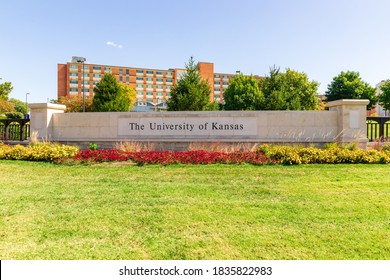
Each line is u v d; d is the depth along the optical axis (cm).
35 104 1201
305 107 3862
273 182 639
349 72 4912
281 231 378
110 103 2881
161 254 320
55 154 932
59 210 457
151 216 431
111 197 529
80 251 326
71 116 1220
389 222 405
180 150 1144
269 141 1103
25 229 383
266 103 2300
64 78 8581
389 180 648
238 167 809
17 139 1377
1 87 3033
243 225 398
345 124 1051
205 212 448
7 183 637
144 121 1175
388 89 4375
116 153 960
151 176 705
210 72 9138
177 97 2012
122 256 315
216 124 1138
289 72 3912
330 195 538
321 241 349
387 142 1070
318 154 891
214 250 329
